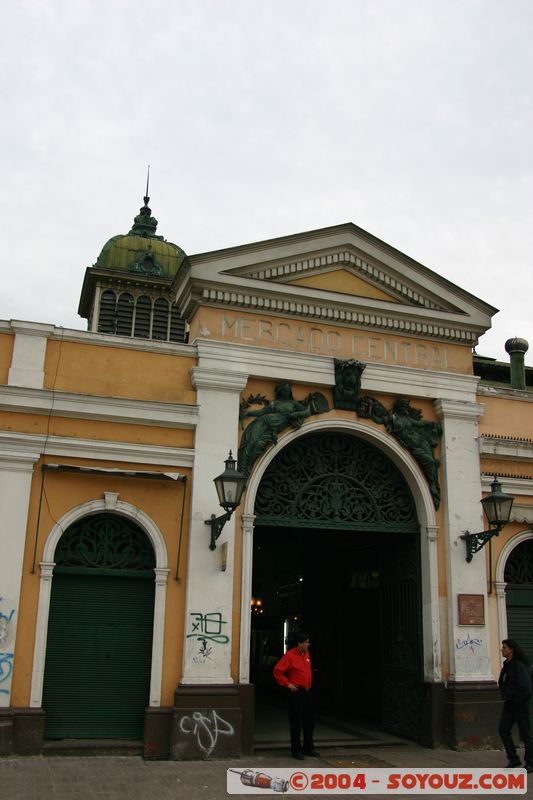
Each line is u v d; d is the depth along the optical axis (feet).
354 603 50.11
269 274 40.96
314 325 41.34
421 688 39.50
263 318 40.34
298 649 36.11
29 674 32.60
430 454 41.60
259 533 63.16
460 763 34.60
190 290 39.40
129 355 37.52
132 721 34.24
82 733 33.53
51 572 33.83
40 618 33.14
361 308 41.93
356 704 48.80
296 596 59.31
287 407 39.22
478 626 40.04
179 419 36.99
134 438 36.50
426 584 40.45
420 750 37.76
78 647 34.30
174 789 27.89
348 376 40.60
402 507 41.81
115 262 67.77
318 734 41.37
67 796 26.21
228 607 35.55
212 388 37.99
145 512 35.88
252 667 68.03
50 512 34.45
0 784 27.45
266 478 39.52
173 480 36.22
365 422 40.91
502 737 33.68
